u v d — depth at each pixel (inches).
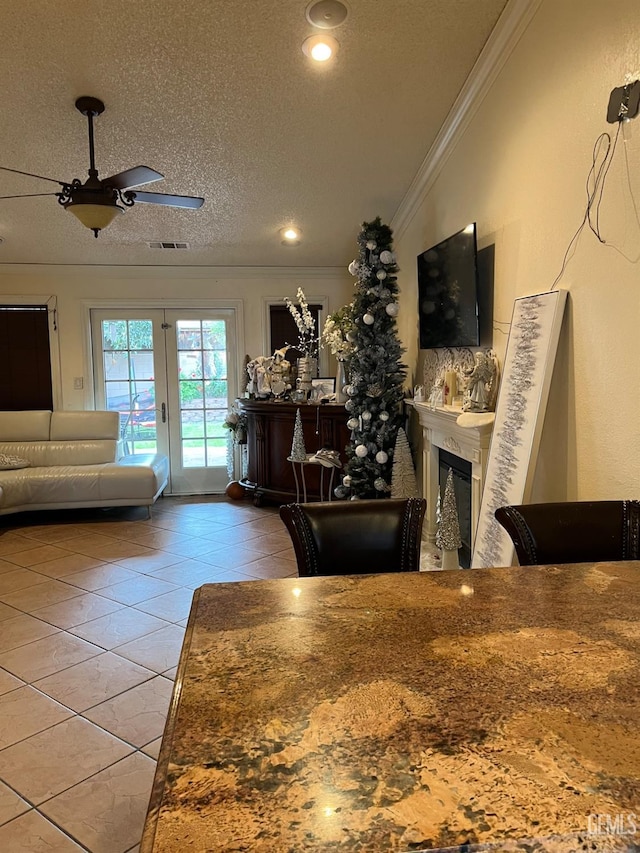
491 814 26.4
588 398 89.7
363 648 42.0
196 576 153.8
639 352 78.0
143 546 180.1
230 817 26.3
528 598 51.1
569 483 95.7
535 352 98.6
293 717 33.8
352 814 26.5
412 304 187.2
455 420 129.1
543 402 94.5
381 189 180.4
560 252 96.3
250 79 129.5
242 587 54.5
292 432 216.7
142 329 242.4
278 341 246.2
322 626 45.8
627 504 71.1
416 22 113.3
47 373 236.5
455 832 25.4
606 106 83.3
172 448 248.5
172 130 147.3
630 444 80.4
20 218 192.7
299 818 26.2
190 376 246.5
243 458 248.5
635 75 77.1
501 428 107.0
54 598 139.2
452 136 144.2
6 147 150.9
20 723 90.7
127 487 205.2
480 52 121.0
